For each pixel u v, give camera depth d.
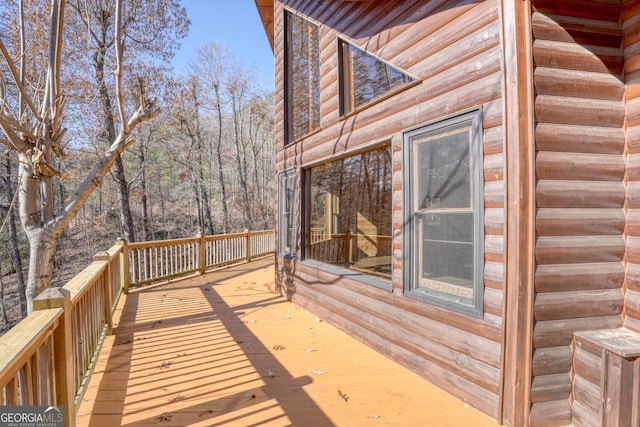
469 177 2.50
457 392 2.57
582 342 2.12
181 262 7.45
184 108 17.02
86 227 17.48
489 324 2.33
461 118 2.55
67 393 1.78
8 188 13.64
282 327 4.20
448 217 2.68
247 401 2.52
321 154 4.57
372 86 3.72
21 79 3.63
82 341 2.52
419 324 2.93
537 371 2.15
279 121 6.14
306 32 5.25
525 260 2.13
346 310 3.99
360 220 5.77
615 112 2.29
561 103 2.20
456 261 2.62
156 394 2.60
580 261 2.21
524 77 2.15
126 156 17.80
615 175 2.28
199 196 20.42
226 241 9.02
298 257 5.25
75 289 2.29
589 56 2.26
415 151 3.01
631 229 2.25
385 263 5.00
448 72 2.67
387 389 2.71
